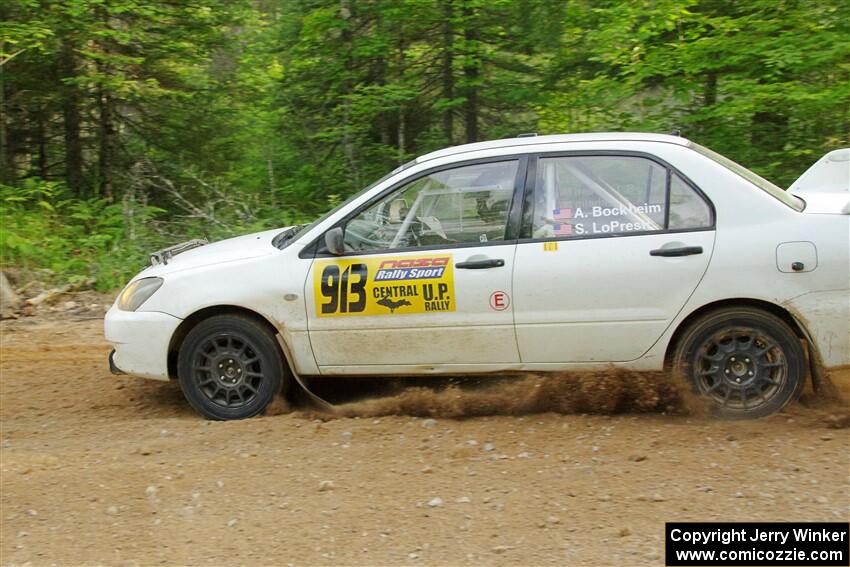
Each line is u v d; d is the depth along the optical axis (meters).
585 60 11.92
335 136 12.86
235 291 5.21
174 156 13.53
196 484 4.39
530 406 5.30
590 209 4.93
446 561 3.51
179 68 12.89
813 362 4.85
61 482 4.46
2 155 12.82
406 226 5.13
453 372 5.13
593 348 4.93
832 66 9.41
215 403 5.40
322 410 5.45
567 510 3.90
